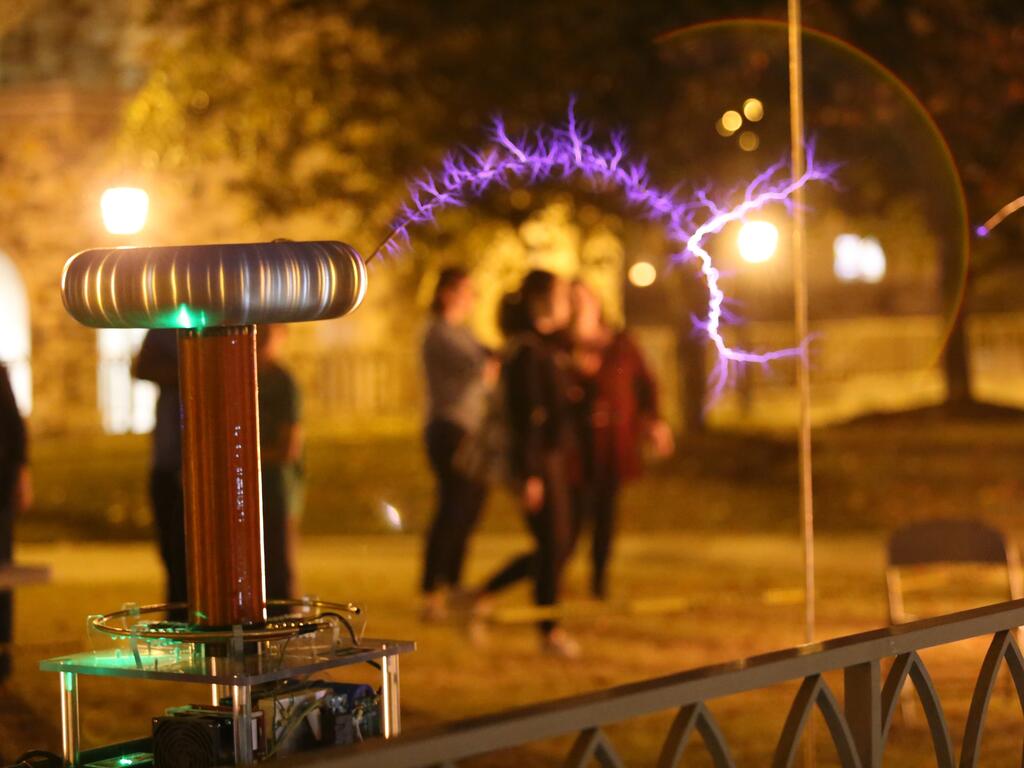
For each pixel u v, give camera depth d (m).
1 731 5.89
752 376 23.06
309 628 3.17
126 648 3.32
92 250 3.09
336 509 14.73
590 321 8.74
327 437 20.16
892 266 28.62
